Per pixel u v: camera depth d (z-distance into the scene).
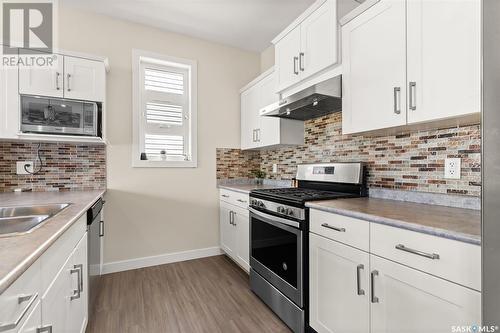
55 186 2.46
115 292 2.23
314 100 1.87
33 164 2.38
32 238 0.88
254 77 3.47
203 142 3.14
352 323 1.32
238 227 2.65
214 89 3.21
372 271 1.21
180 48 3.01
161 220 2.90
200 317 1.88
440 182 1.50
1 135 1.94
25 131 2.01
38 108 2.06
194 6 2.49
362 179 1.92
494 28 0.66
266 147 2.98
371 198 1.84
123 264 2.71
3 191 2.29
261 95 2.82
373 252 1.21
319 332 1.54
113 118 2.67
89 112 2.25
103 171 2.63
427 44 1.25
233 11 2.56
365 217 1.24
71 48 2.50
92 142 2.35
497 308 0.67
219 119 3.24
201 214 3.11
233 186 2.99
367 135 1.90
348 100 1.70
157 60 2.89
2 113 1.94
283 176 2.98
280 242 1.86
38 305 0.83
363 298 1.26
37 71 2.07
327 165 2.21
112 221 2.67
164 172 2.92
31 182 2.38
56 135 2.12
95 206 1.81
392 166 1.78
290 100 1.97
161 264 2.88
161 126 2.99
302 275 1.63
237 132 3.35
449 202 1.45
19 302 0.69
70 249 1.22
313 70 1.95
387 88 1.45
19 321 0.68
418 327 1.03
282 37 2.32
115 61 2.68
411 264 1.05
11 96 1.98
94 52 2.59
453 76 1.15
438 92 1.21
